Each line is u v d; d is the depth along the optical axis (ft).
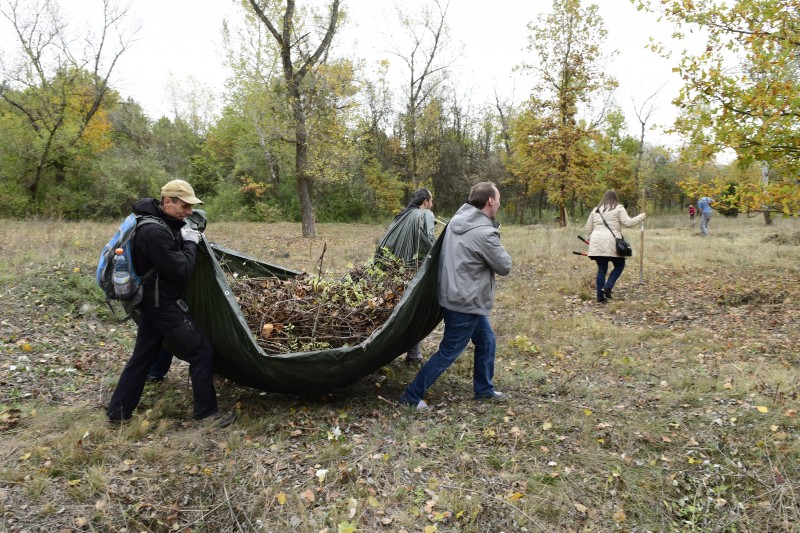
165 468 10.66
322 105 65.57
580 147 87.30
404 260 16.31
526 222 128.47
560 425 12.55
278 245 49.93
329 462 11.02
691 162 25.77
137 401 12.59
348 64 65.82
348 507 9.55
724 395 13.97
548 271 33.86
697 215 95.40
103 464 10.54
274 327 13.38
